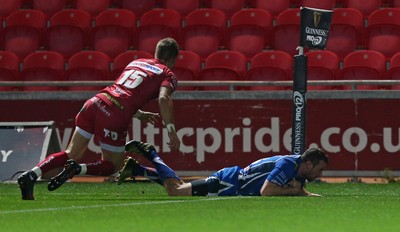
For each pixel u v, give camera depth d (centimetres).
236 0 5700
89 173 2739
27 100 4225
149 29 5394
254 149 4112
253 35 5294
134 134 4125
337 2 5688
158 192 3434
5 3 5853
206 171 4128
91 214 2145
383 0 5666
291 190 2833
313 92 4097
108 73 5041
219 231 1758
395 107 4075
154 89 2781
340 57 5147
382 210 2284
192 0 5728
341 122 4094
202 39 5328
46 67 5072
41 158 3850
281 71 4822
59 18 5575
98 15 5569
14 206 2438
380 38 5225
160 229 1794
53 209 2305
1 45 5519
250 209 2280
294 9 5372
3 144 3906
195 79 4931
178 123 4134
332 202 2545
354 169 4091
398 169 4075
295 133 3284
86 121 2783
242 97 4116
